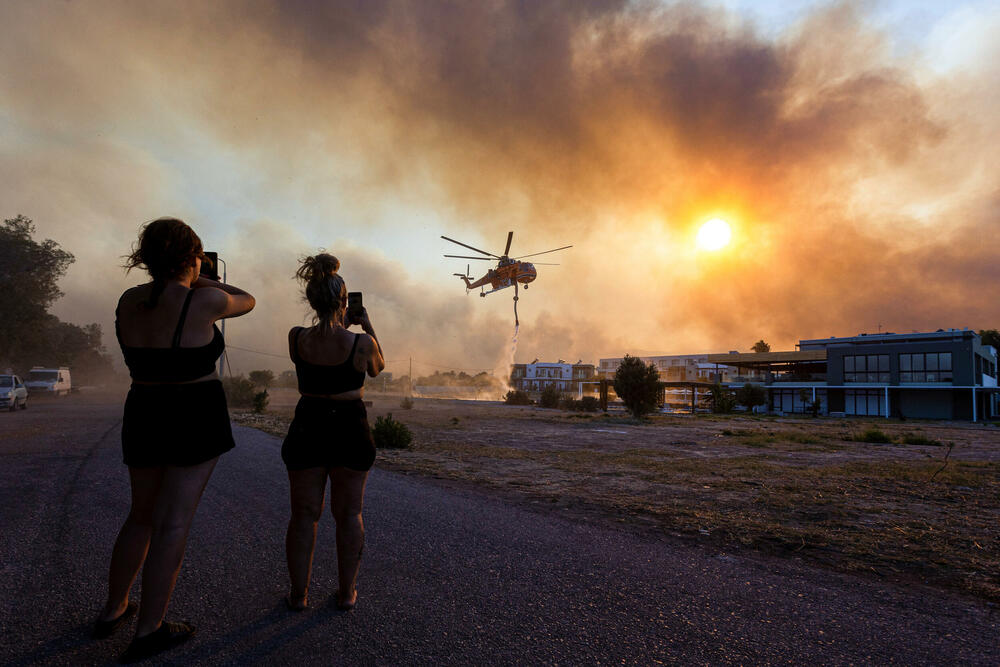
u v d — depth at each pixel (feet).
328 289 7.86
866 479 26.37
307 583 7.82
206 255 7.62
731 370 227.20
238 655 6.27
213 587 8.68
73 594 8.23
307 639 6.78
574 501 18.74
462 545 11.89
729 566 11.17
